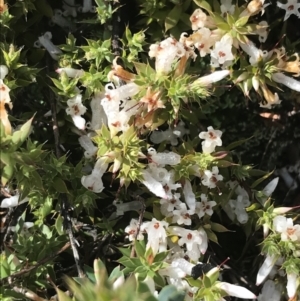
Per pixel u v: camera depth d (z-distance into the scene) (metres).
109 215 0.20
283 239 0.18
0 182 0.16
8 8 0.18
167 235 0.18
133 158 0.17
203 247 0.18
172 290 0.15
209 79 0.17
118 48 0.19
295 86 0.18
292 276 0.18
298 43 0.21
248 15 0.18
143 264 0.17
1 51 0.18
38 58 0.19
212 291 0.17
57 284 0.19
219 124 0.21
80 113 0.18
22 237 0.18
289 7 0.19
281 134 0.22
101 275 0.14
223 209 0.20
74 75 0.18
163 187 0.18
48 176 0.17
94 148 0.18
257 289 0.20
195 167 0.18
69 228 0.18
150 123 0.17
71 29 0.20
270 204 0.19
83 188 0.18
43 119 0.20
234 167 0.19
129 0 0.20
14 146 0.15
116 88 0.17
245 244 0.21
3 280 0.17
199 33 0.18
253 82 0.18
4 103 0.16
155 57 0.18
